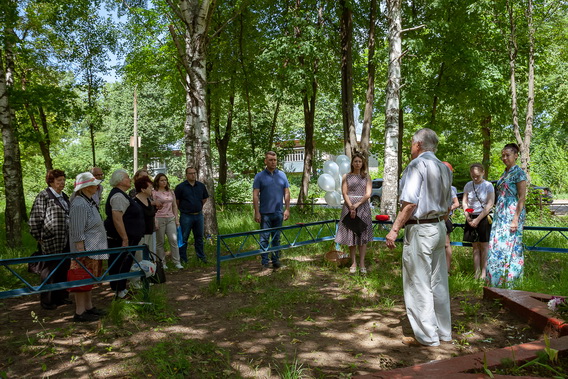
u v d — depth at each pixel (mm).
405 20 15758
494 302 4656
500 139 21219
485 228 5988
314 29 14953
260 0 17438
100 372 3246
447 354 3520
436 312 3822
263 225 7016
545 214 13469
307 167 19016
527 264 6820
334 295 5414
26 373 3244
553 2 14078
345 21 15305
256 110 22484
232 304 5141
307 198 19359
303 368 3301
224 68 19078
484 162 21047
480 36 16547
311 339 3934
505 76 16531
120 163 43469
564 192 25422
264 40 18250
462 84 16734
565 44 17172
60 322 4504
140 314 4656
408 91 14641
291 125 34844
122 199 5242
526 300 4332
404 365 3324
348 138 15672
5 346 3787
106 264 7531
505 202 5535
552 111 24750
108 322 4414
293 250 8594
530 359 2959
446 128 20719
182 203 7676
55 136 24516
